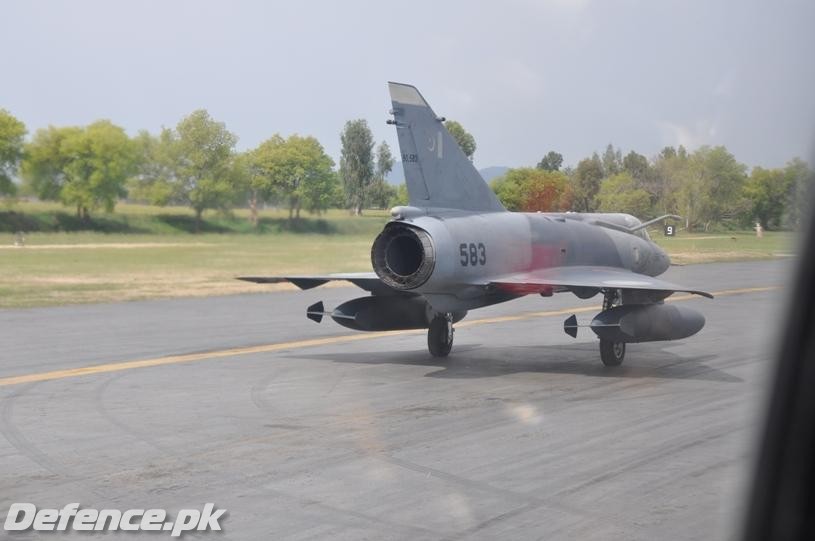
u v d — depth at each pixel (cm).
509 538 650
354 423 1030
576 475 811
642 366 1491
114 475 811
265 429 998
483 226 1441
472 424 1025
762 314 2333
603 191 2678
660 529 669
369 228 7069
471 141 3741
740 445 925
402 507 720
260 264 4250
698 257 4725
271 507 721
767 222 4372
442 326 1571
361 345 1736
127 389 1248
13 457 873
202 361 1516
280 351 1647
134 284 3197
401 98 1434
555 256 1540
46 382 1298
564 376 1380
